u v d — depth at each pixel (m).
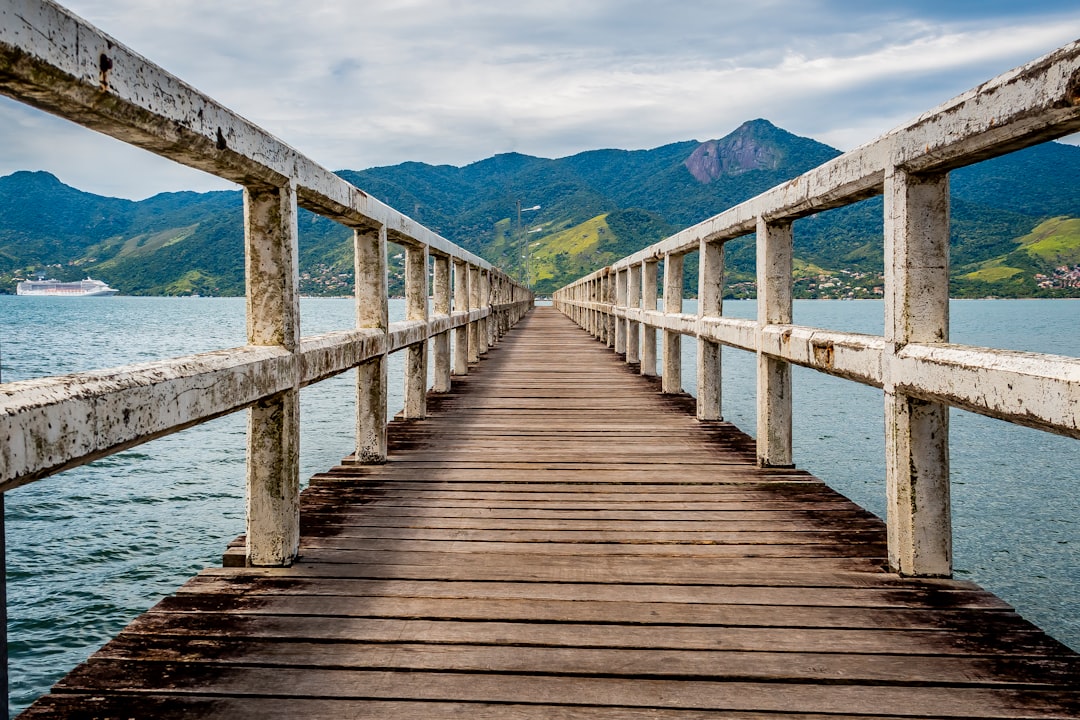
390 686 1.93
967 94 2.18
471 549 3.04
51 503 9.63
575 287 22.17
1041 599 6.30
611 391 7.93
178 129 2.04
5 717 1.42
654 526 3.37
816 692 1.92
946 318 2.64
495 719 1.78
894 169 2.66
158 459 12.16
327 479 4.21
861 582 2.67
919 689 1.93
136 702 1.84
